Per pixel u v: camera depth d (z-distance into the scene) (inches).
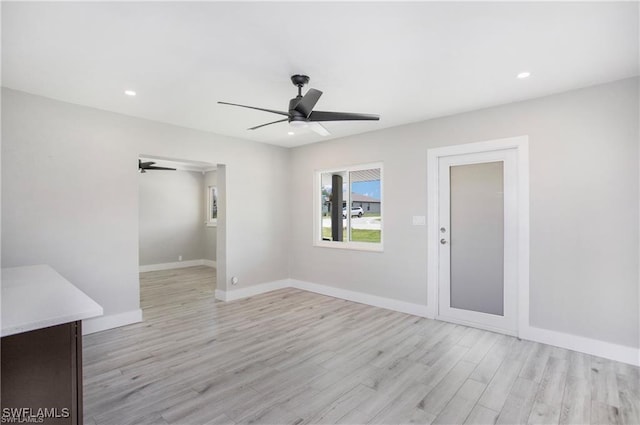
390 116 151.0
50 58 95.2
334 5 70.8
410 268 162.9
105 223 141.6
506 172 135.9
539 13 74.0
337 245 199.0
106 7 71.0
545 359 111.7
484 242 142.0
